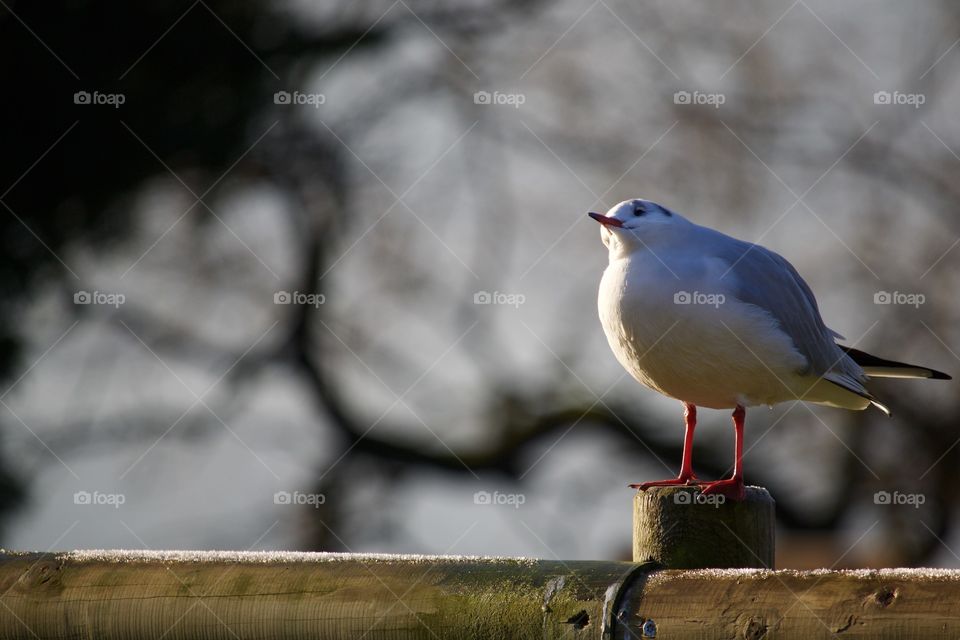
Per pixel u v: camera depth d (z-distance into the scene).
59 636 5.13
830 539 16.81
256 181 16.95
